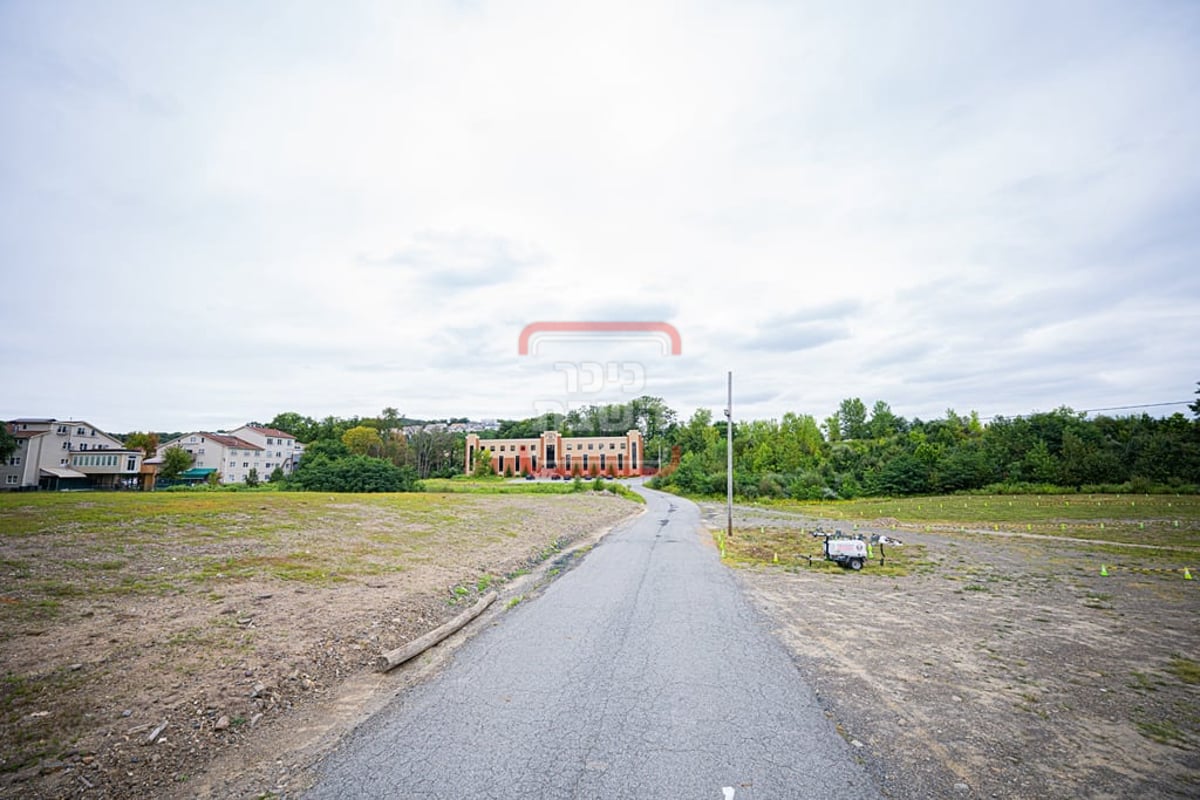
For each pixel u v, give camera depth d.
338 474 48.16
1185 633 9.20
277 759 4.98
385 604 10.13
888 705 6.11
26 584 9.12
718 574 14.98
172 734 5.30
